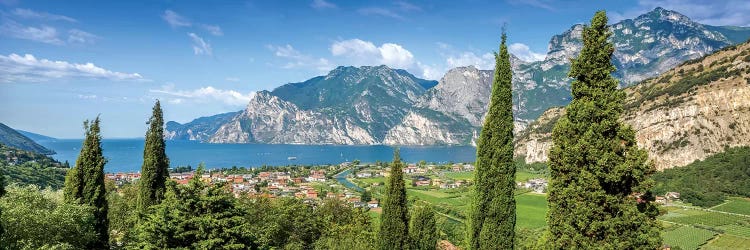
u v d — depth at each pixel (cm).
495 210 2250
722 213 12069
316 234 5066
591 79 1844
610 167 1741
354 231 4978
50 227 2883
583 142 1780
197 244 2322
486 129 2322
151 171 3894
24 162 19650
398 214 3011
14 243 2653
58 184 15412
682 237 9962
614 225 1709
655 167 1744
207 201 2405
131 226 4206
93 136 3481
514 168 2289
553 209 1869
